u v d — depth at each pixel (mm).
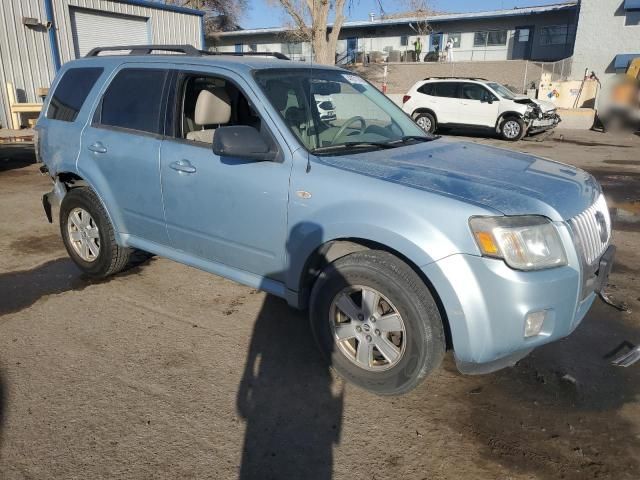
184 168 3844
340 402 3207
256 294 4656
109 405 3135
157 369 3512
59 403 3145
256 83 3635
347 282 3170
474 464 2727
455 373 3525
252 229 3576
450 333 3031
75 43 16281
